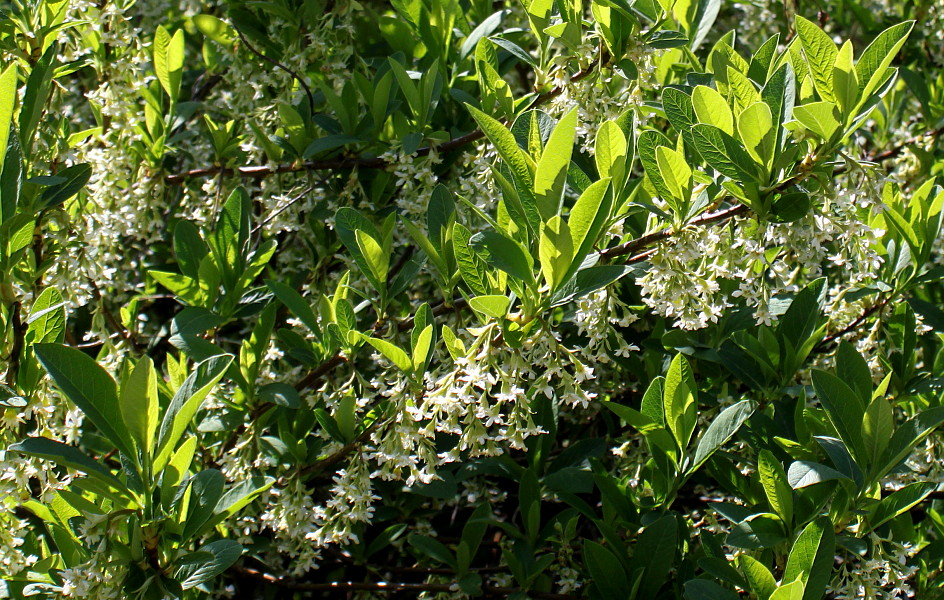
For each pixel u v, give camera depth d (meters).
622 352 2.56
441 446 3.34
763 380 3.19
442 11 3.85
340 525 3.04
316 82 3.92
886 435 2.48
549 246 2.15
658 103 3.49
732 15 6.32
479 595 3.20
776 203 2.37
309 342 3.24
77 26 3.43
